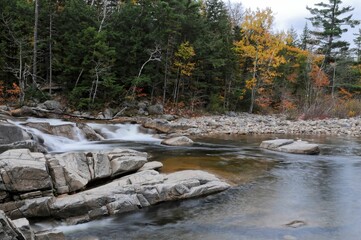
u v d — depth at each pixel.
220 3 40.06
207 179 10.17
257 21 38.75
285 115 39.06
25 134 14.52
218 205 8.81
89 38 25.50
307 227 7.41
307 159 15.01
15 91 24.83
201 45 32.41
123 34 29.61
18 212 7.46
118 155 10.97
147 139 20.84
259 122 31.14
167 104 33.03
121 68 29.41
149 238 6.88
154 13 30.16
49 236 6.23
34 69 25.62
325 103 38.34
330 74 51.25
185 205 8.78
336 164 14.05
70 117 23.89
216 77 36.06
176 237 6.92
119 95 28.98
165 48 30.28
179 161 13.19
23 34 27.08
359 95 50.06
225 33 38.41
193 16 32.03
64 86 28.30
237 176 11.54
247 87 39.12
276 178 11.59
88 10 29.56
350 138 23.38
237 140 21.06
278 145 17.33
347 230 7.27
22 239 5.18
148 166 11.15
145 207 8.51
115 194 8.34
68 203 7.68
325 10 50.72
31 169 7.90
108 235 7.03
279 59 38.75
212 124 27.36
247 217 8.01
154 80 31.58
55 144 16.80
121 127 22.31
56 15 28.22
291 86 47.56
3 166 7.80
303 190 10.26
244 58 40.50
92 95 27.56
